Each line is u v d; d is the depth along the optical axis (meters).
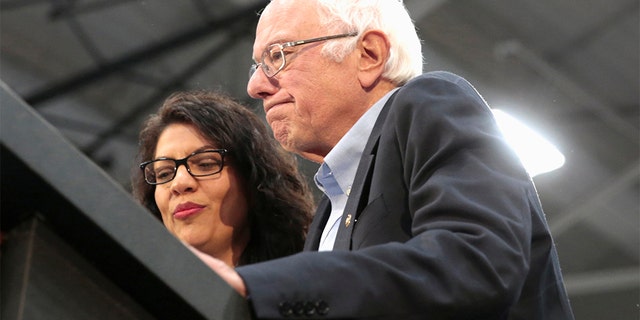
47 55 8.33
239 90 8.55
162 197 2.90
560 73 9.23
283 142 2.34
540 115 9.30
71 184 0.97
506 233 1.42
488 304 1.32
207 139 2.93
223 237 2.89
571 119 9.53
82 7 8.20
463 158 1.59
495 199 1.49
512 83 9.22
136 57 8.38
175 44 8.37
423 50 8.83
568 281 11.10
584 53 9.07
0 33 8.18
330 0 2.30
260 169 2.96
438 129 1.68
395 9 2.36
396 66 2.29
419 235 1.39
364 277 1.26
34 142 0.95
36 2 8.16
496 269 1.35
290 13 2.31
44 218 1.00
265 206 2.95
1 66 8.20
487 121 1.72
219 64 8.59
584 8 8.59
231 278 1.18
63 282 1.00
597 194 10.30
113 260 1.02
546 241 1.72
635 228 10.46
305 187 3.10
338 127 2.27
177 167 2.88
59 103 8.49
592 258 10.95
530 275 1.68
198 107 2.96
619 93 9.45
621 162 10.04
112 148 8.70
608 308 11.04
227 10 8.39
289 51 2.28
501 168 1.59
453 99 1.76
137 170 3.03
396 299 1.26
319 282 1.23
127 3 8.23
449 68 9.05
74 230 1.00
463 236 1.38
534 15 8.71
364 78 2.26
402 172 1.80
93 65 8.41
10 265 0.99
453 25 8.76
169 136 2.93
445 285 1.30
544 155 9.14
